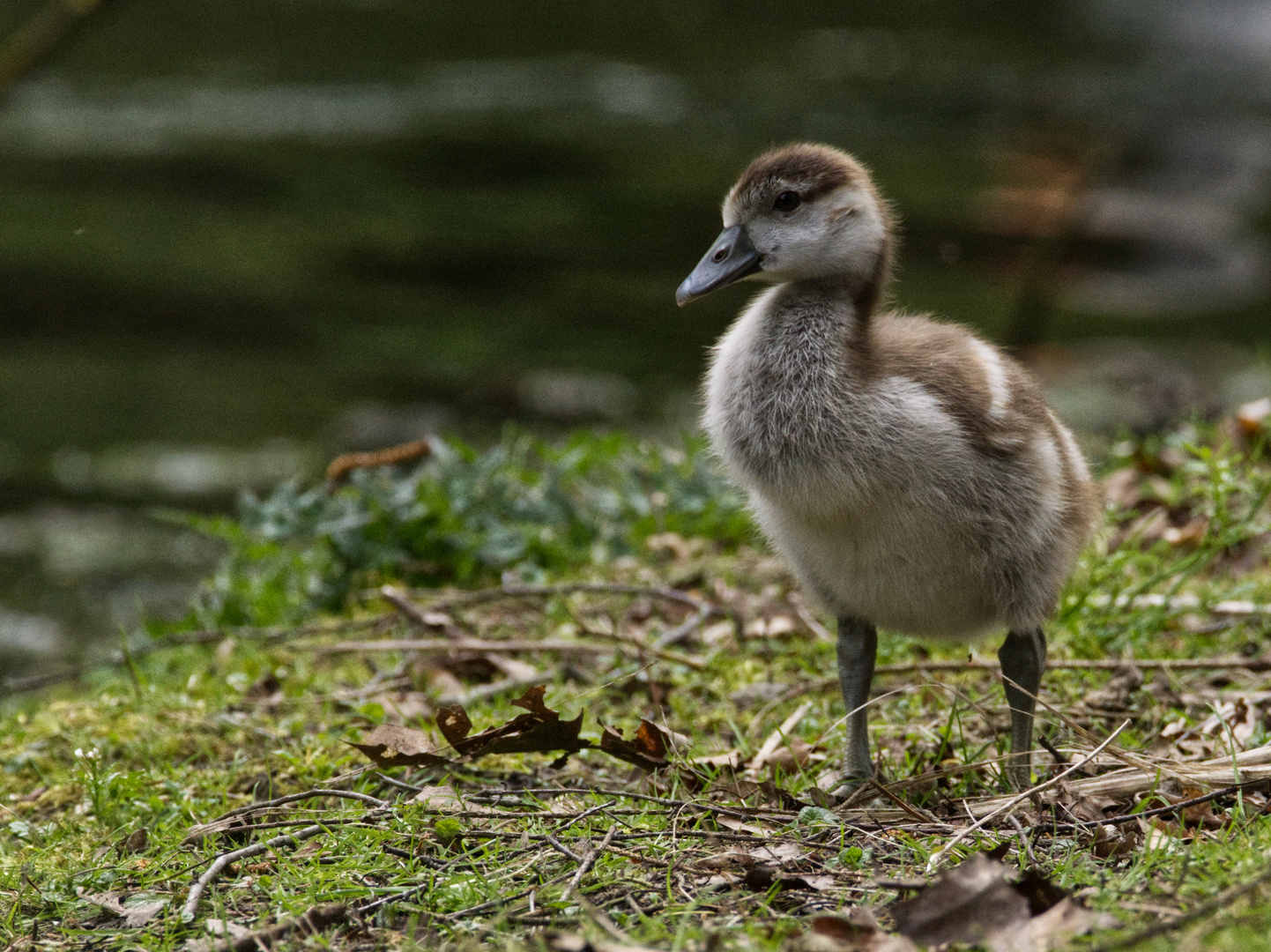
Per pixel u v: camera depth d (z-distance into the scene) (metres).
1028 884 5.70
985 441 7.38
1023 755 7.58
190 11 48.69
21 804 8.36
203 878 6.54
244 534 12.91
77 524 18.31
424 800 7.29
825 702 9.15
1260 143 39.62
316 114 39.09
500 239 30.84
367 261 29.27
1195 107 42.88
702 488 12.76
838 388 7.47
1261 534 11.16
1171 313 28.94
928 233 30.83
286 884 6.52
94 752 8.41
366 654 10.70
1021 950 5.35
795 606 10.83
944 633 7.96
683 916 5.78
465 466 12.75
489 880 6.36
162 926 6.27
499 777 8.15
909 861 6.43
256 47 45.41
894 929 5.66
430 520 12.30
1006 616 7.64
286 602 12.26
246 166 34.59
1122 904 5.68
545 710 7.49
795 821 6.96
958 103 42.56
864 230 8.15
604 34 49.47
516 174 35.22
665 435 21.36
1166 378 23.22
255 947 5.93
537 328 26.28
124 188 32.72
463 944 5.67
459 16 50.22
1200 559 10.24
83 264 28.20
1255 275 31.53
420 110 39.94
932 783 7.61
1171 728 8.15
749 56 47.97
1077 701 8.93
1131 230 32.56
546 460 13.65
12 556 17.41
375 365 24.33
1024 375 8.18
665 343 25.83
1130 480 12.33
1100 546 10.98
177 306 26.53
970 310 26.59
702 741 8.52
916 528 7.43
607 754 8.01
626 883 6.25
